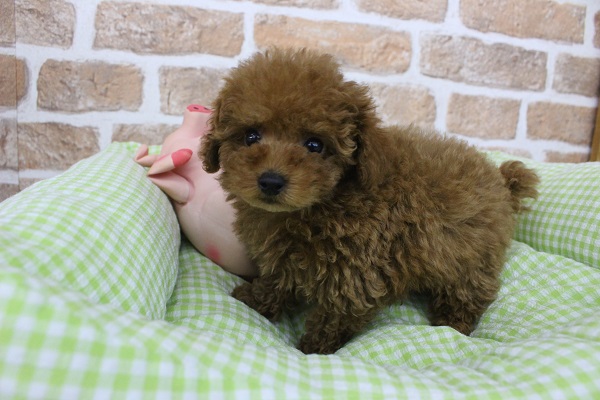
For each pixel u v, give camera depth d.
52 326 0.19
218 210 0.41
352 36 0.57
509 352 0.25
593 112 0.66
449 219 0.35
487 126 0.63
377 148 0.32
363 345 0.33
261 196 0.29
